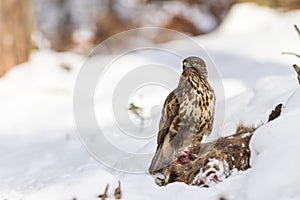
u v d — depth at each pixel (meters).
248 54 19.14
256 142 6.53
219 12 30.78
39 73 19.34
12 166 10.55
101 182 6.59
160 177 7.02
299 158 5.82
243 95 9.20
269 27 21.50
